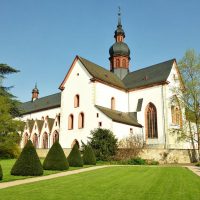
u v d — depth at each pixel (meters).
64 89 51.12
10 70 48.50
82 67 49.25
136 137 41.66
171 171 23.55
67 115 49.28
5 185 15.65
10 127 42.34
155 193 12.90
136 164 34.28
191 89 41.75
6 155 42.94
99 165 31.75
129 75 57.59
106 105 47.88
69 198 11.75
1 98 42.91
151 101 48.12
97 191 13.46
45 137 60.41
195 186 15.12
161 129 45.38
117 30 62.50
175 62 50.81
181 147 46.22
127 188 14.35
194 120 42.41
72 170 25.12
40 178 19.00
